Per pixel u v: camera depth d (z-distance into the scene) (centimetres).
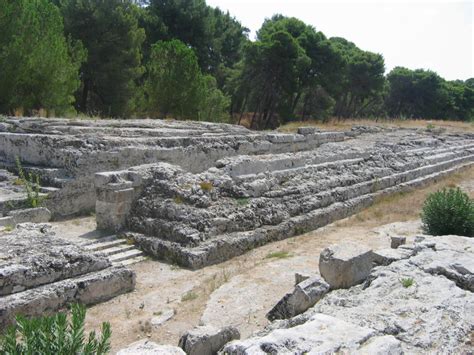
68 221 1143
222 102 3678
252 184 1214
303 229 1215
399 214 1420
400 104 6506
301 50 4084
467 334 513
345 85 5300
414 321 525
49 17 2356
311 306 670
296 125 3309
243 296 776
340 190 1456
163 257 954
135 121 2061
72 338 388
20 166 1224
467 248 795
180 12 4312
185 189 1078
